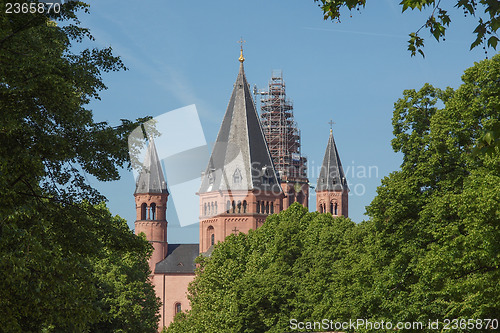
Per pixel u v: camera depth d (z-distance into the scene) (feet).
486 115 174.40
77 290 110.11
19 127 98.22
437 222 172.65
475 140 175.73
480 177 153.38
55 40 115.75
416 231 184.24
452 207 162.50
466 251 147.84
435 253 159.12
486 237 137.69
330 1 67.97
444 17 66.08
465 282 142.51
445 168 183.52
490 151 58.34
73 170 119.34
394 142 199.11
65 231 113.91
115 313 262.26
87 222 116.37
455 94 185.26
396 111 201.87
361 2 66.54
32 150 101.81
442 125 184.03
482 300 141.79
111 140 114.93
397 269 185.78
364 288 211.20
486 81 174.19
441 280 164.66
